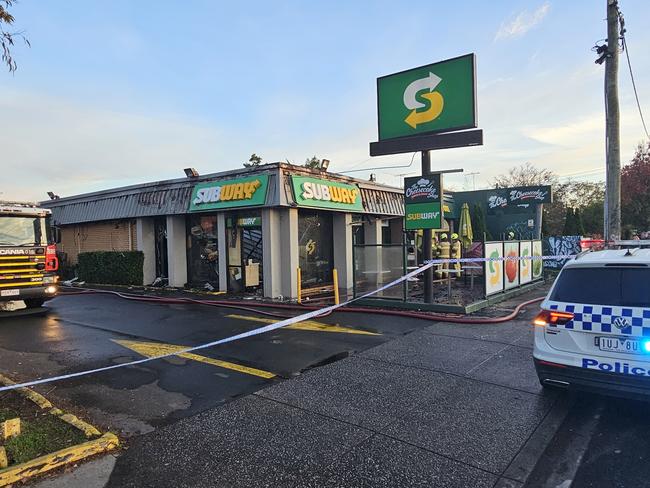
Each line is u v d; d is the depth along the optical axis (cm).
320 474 367
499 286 1266
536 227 2600
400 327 939
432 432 441
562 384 481
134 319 1088
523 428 448
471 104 1072
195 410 506
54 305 1347
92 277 1956
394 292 1185
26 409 504
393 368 650
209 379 615
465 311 1038
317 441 425
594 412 488
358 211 1655
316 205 1427
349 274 1648
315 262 1605
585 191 4706
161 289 1662
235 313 1157
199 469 377
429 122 1129
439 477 362
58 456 381
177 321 1052
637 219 3145
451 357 701
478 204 2602
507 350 738
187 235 1703
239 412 498
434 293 1384
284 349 771
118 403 530
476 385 572
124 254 1816
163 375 636
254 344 809
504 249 1300
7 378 630
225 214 1516
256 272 1508
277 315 1104
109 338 881
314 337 858
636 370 438
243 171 1412
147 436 440
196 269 1678
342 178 1592
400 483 353
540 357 495
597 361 458
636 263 462
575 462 385
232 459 393
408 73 1156
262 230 1383
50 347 812
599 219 3888
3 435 421
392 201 1908
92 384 600
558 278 513
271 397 542
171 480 360
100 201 1944
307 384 587
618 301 459
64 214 2139
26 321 1079
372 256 1209
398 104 1173
